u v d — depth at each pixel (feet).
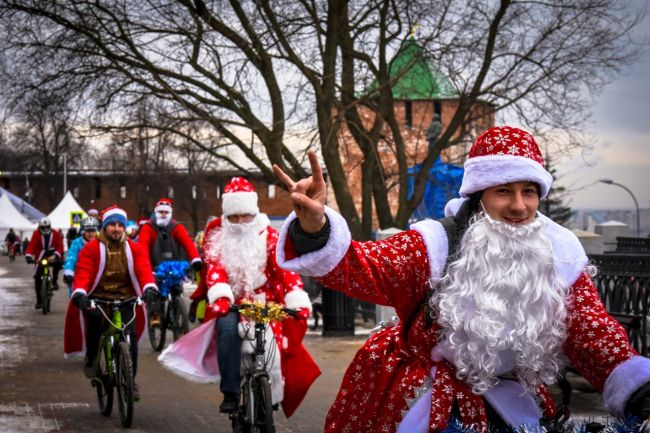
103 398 28.45
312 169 9.19
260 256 22.68
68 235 93.97
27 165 285.43
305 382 22.06
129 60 68.23
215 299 21.81
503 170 9.49
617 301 31.45
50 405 29.78
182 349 22.75
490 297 9.40
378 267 9.51
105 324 28.66
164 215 43.73
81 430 25.76
